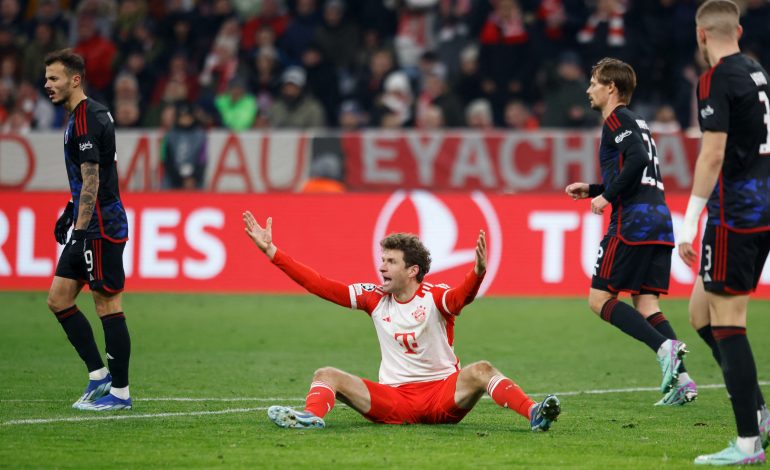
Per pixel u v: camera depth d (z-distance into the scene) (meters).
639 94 60.69
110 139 24.55
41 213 51.19
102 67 66.81
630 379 30.91
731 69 18.97
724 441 21.28
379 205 50.53
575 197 27.64
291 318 43.94
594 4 64.00
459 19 66.44
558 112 58.19
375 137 51.31
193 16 69.00
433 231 50.19
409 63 67.69
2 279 51.25
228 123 62.22
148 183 52.47
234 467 18.30
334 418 23.59
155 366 32.28
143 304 47.12
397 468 18.25
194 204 51.12
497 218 49.78
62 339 37.81
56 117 65.25
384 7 68.06
